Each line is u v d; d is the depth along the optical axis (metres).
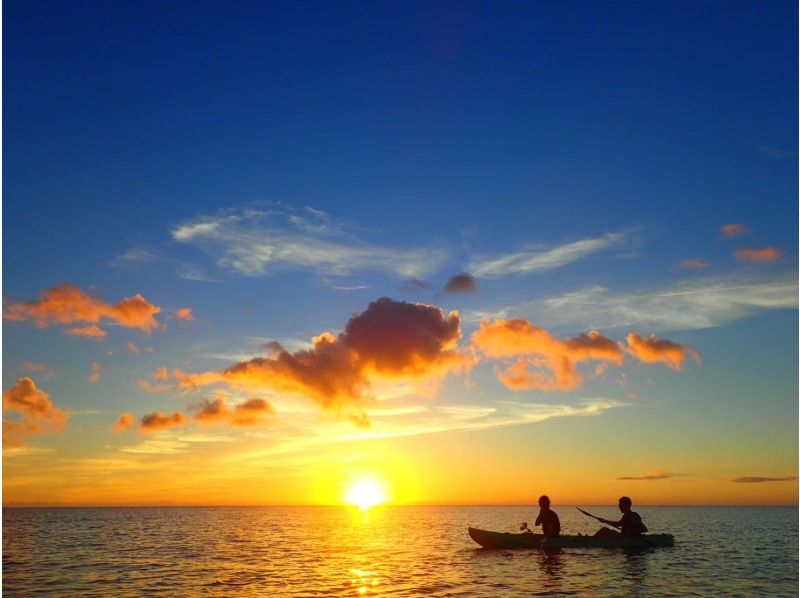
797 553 40.97
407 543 52.06
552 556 36.59
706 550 41.19
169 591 27.06
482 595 25.12
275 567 35.16
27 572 34.09
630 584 27.33
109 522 118.62
